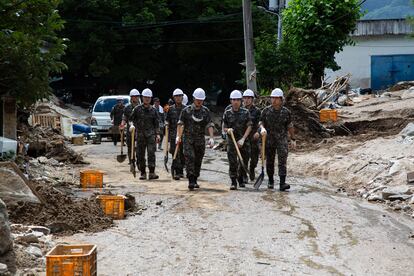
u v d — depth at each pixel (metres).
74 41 46.25
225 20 48.69
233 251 8.77
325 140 21.75
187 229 10.11
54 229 9.60
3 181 10.02
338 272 7.86
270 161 14.63
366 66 41.62
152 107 16.38
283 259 8.41
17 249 8.05
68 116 39.59
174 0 49.50
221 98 56.00
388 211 11.91
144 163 16.41
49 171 16.50
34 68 14.14
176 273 7.70
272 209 11.91
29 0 13.59
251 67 25.06
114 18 47.00
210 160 20.98
